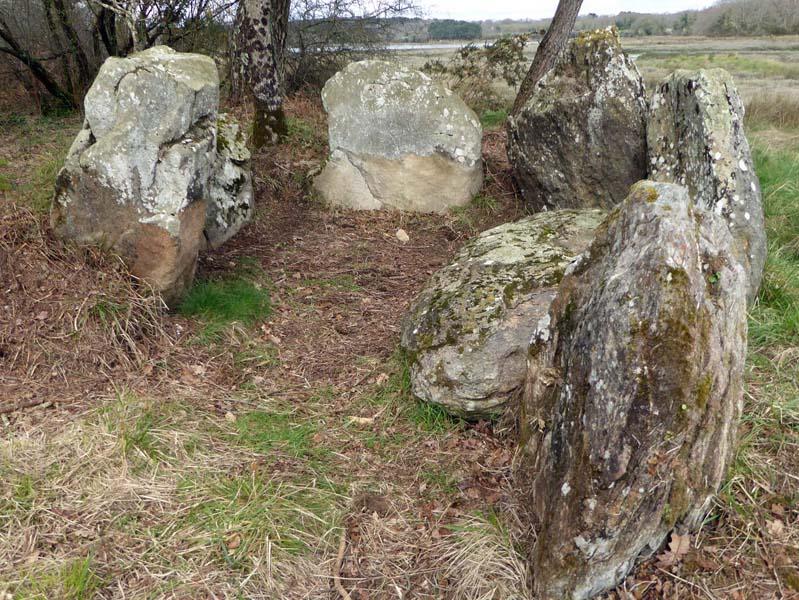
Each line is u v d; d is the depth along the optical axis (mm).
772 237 5824
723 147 4707
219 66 10375
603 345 2520
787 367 3945
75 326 4016
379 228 6504
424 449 3543
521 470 3152
